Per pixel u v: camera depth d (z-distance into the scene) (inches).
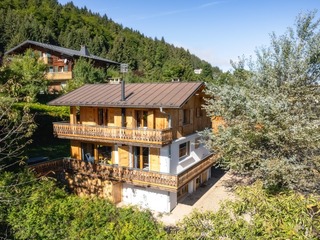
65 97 821.9
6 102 446.6
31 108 1035.3
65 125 778.8
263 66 600.1
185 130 784.3
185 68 2185.0
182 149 804.6
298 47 551.2
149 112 706.8
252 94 585.0
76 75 1451.8
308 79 565.0
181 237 266.1
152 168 727.7
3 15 3329.2
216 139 618.2
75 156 825.5
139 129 661.3
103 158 811.4
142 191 732.7
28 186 404.2
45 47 1809.8
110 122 764.6
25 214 339.0
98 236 291.6
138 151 754.8
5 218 339.3
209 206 728.3
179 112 743.7
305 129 504.4
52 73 1715.1
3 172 450.3
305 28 551.5
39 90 1214.9
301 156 547.8
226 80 648.4
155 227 314.0
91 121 797.9
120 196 766.5
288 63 556.7
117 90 818.8
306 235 222.4
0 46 2923.2
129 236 283.4
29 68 1179.9
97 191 764.0
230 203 280.5
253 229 242.2
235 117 600.4
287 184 524.1
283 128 529.3
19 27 3110.2
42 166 728.3
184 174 674.2
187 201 764.0
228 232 250.2
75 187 797.9
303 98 553.9
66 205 352.5
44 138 1088.8
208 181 917.2
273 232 231.9
